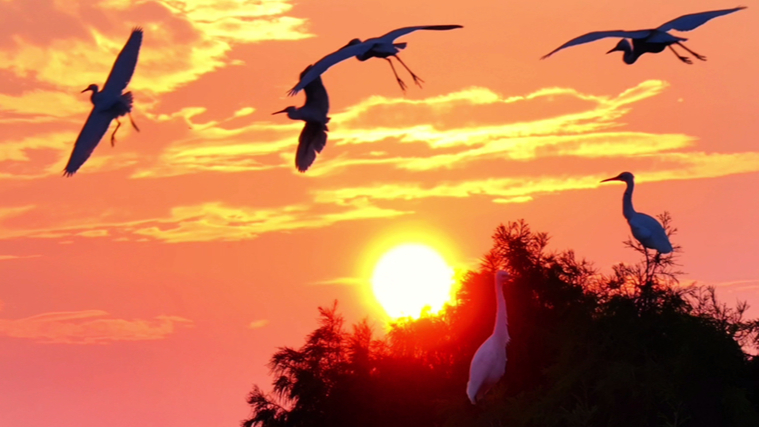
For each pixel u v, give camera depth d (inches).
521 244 1491.1
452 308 1562.5
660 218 1171.9
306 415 1646.2
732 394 1089.4
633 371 1102.4
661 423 1119.0
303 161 584.4
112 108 557.9
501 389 1267.2
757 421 1084.5
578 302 1309.1
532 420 1182.3
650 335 1171.9
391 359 1604.3
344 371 1631.4
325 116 585.0
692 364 1099.9
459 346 1556.3
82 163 553.3
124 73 572.1
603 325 1181.7
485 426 1226.6
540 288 1454.2
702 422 1112.8
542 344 1374.3
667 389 1080.8
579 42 560.4
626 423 1122.7
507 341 1068.5
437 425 1416.1
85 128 555.2
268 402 1691.7
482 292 1507.1
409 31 527.2
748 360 1175.6
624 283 1206.3
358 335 1651.1
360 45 516.4
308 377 1635.1
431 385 1549.0
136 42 570.6
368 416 1574.8
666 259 1165.7
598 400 1156.5
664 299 1170.0
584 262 1459.2
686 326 1123.3
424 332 1572.3
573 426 1103.0
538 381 1384.1
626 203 956.0
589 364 1148.5
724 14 615.8
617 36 584.1
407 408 1540.4
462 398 1337.4
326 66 507.5
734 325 1139.3
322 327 1683.1
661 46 650.2
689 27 608.7
